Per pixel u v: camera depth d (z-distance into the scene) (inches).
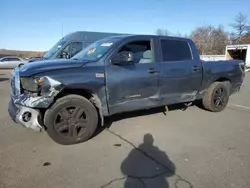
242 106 290.5
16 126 201.2
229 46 1364.4
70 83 156.3
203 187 117.3
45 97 149.9
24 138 176.2
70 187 116.9
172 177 125.8
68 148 160.2
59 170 132.3
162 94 203.5
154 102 199.8
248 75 815.7
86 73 163.3
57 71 155.4
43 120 158.1
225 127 206.5
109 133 187.9
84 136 167.9
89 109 166.9
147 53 198.4
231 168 135.6
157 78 196.5
